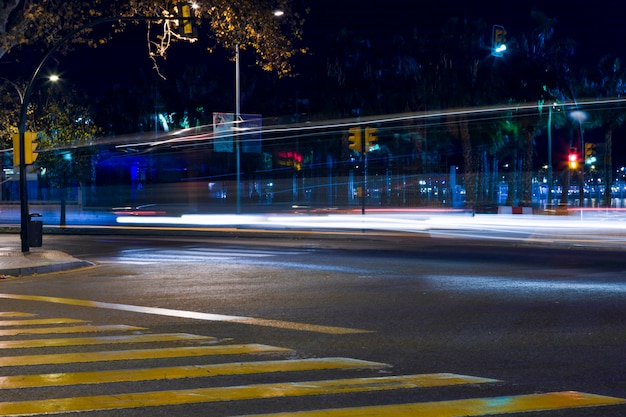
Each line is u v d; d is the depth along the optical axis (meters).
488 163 77.00
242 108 76.75
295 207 66.44
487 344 9.15
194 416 6.11
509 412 6.21
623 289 14.23
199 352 8.72
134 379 7.39
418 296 13.39
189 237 31.69
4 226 42.25
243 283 15.44
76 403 6.50
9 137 36.53
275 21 26.58
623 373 7.64
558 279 15.94
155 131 73.06
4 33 26.66
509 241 29.00
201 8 26.03
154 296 13.62
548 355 8.51
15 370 7.79
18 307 12.38
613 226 36.16
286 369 7.84
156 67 27.77
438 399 6.62
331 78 66.25
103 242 28.78
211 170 74.19
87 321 10.95
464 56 60.41
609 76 65.50
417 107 63.03
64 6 27.08
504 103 59.06
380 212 54.34
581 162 41.59
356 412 6.21
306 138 75.75
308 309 11.98
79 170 42.16
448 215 47.09
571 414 6.16
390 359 8.33
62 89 44.06
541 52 59.03
